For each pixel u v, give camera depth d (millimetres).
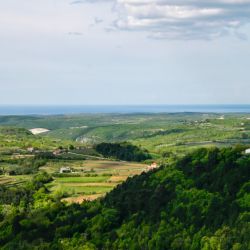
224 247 119812
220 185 145250
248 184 140250
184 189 150875
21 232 162500
